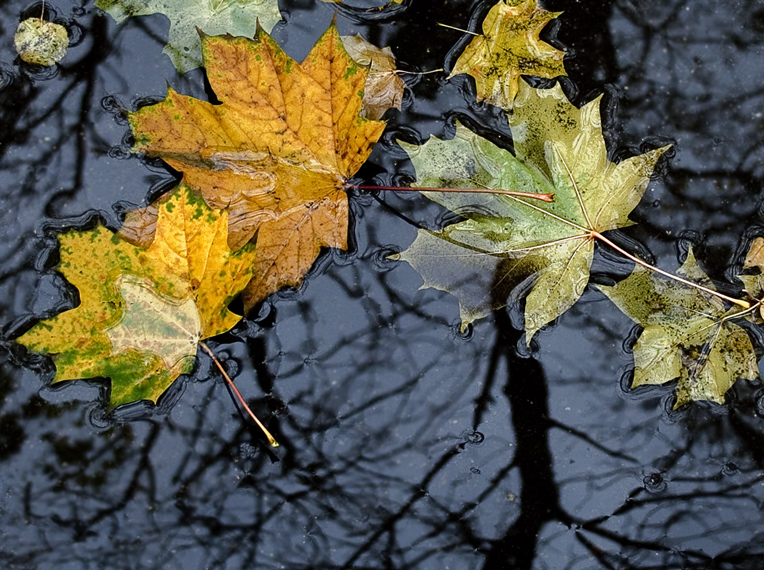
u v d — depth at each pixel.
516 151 1.57
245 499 1.57
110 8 1.58
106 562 1.56
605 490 1.58
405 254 1.56
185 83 1.58
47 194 1.58
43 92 1.58
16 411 1.56
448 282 1.56
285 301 1.58
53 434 1.56
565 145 1.57
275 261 1.56
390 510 1.57
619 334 1.59
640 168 1.57
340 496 1.57
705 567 1.58
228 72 1.54
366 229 1.58
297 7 1.60
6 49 1.58
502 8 1.58
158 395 1.55
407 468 1.58
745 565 1.58
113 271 1.54
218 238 1.53
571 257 1.57
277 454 1.57
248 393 1.57
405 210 1.58
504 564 1.58
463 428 1.58
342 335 1.58
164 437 1.57
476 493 1.58
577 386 1.58
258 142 1.55
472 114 1.59
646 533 1.58
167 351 1.55
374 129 1.55
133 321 1.54
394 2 1.60
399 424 1.58
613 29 1.61
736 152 1.60
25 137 1.58
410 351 1.58
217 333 1.55
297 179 1.56
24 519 1.56
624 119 1.60
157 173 1.58
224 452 1.57
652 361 1.58
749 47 1.61
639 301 1.58
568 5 1.61
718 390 1.58
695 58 1.61
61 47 1.58
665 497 1.58
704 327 1.58
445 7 1.60
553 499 1.58
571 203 1.57
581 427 1.58
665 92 1.60
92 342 1.54
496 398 1.58
